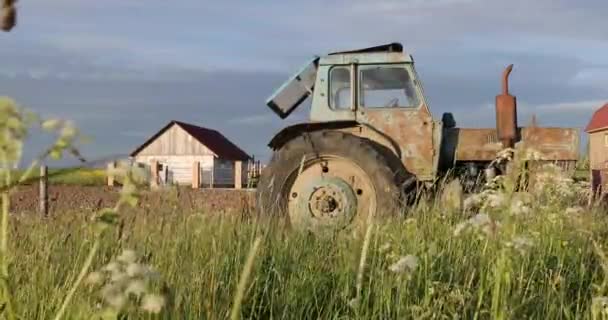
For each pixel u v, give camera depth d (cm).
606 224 562
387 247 406
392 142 765
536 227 483
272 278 438
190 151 5000
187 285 343
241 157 5278
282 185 747
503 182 302
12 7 114
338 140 739
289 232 572
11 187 124
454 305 334
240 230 510
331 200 731
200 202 641
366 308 351
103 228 134
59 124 124
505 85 782
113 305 122
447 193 674
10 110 121
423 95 769
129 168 131
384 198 715
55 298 293
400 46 800
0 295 149
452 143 786
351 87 782
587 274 432
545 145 779
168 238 449
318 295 410
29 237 463
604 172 824
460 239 461
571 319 348
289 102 830
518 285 349
